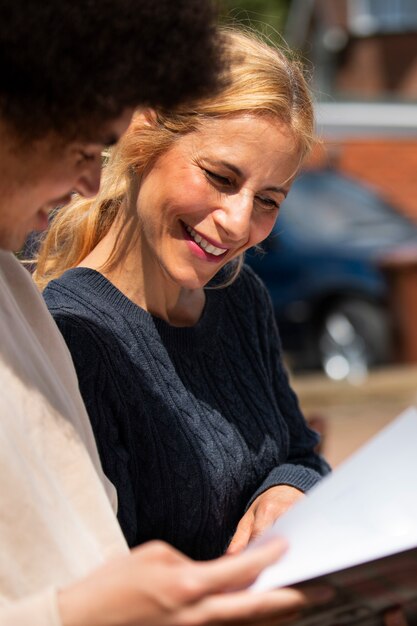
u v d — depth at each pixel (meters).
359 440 6.99
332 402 8.18
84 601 1.27
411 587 1.49
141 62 1.39
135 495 2.06
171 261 2.07
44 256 2.29
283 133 2.03
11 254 1.69
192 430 2.12
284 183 2.07
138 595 1.26
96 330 2.04
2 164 1.42
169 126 2.02
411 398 8.23
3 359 1.50
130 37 1.38
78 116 1.38
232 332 2.34
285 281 9.49
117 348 2.05
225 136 1.99
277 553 1.32
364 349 9.36
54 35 1.33
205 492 2.11
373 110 8.80
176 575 1.27
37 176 1.43
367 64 16.50
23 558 1.38
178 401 2.12
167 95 1.44
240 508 2.24
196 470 2.09
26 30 1.32
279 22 17.52
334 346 9.42
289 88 2.05
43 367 1.58
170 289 2.19
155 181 2.05
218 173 2.00
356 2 16.52
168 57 1.42
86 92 1.36
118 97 1.39
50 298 2.08
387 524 1.44
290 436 2.48
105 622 1.26
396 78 16.33
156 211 2.05
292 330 9.52
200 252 2.06
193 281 2.08
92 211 2.22
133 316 2.11
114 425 2.01
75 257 2.25
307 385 8.74
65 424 1.55
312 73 2.31
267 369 2.43
